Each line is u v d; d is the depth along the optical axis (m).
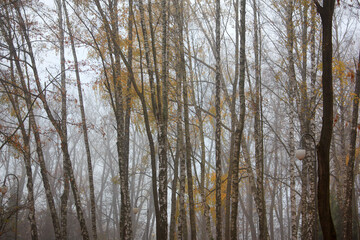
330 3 10.49
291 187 16.61
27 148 16.80
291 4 16.36
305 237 15.96
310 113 16.45
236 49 17.98
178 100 17.61
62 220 17.67
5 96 17.89
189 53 19.05
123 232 15.11
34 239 16.42
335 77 16.55
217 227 14.80
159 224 12.49
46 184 17.22
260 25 17.30
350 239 16.83
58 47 18.56
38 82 16.38
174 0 16.98
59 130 16.86
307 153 16.44
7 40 16.34
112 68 14.88
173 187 18.47
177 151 18.67
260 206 15.88
